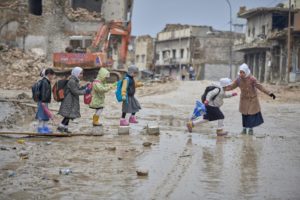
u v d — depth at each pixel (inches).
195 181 297.0
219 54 3353.8
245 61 2748.5
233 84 526.0
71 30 2054.6
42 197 257.3
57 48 2034.9
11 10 2005.4
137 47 4052.7
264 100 1153.4
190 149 416.5
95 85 532.1
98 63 1556.3
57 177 302.0
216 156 383.9
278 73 2294.5
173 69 3599.9
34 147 415.5
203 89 1333.7
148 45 3927.2
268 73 2345.0
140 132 530.6
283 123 684.7
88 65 1560.0
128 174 313.6
